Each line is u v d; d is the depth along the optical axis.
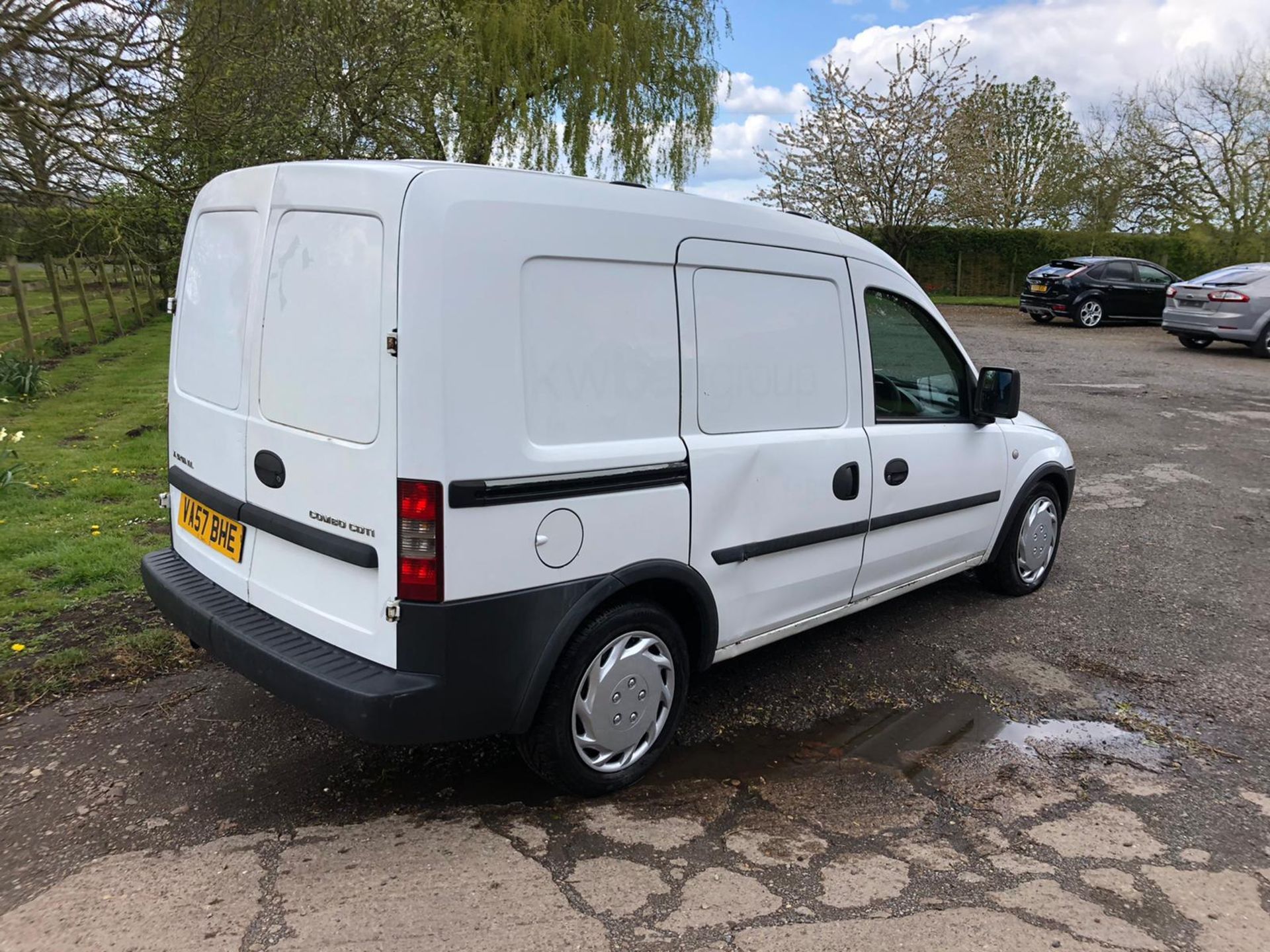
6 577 4.61
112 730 3.32
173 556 3.54
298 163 2.74
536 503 2.59
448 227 2.38
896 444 3.95
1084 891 2.56
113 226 8.41
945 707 3.77
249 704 3.54
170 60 7.48
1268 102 23.89
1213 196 25.39
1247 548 6.06
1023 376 13.52
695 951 2.27
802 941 2.32
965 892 2.54
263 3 8.38
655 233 2.89
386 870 2.56
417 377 2.37
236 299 3.02
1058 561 5.77
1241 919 2.46
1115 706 3.80
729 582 3.28
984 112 25.77
